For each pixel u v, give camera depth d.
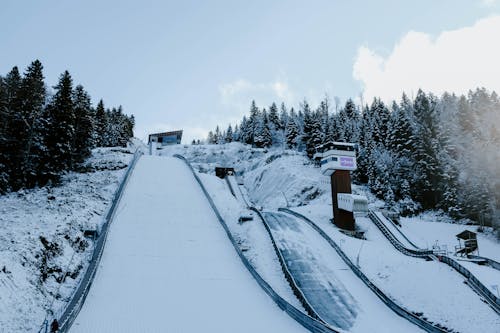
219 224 34.59
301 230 37.75
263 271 27.36
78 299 18.05
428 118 68.25
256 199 72.06
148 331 17.05
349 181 44.94
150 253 26.56
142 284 22.11
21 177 43.41
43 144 45.84
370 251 33.31
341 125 83.69
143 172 49.78
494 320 21.48
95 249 24.50
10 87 50.09
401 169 64.94
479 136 73.31
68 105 49.19
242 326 18.59
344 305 23.75
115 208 33.53
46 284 18.80
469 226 54.91
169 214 35.03
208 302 21.00
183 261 26.16
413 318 22.25
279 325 19.08
